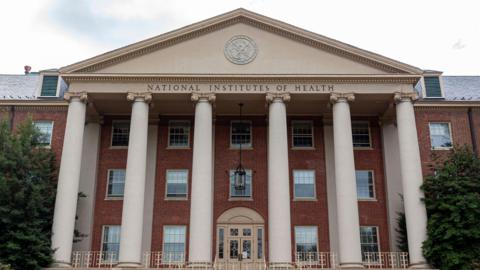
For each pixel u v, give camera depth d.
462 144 36.41
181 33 34.09
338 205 31.52
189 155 37.66
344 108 33.09
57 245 30.36
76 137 32.62
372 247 35.66
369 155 37.88
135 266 29.89
